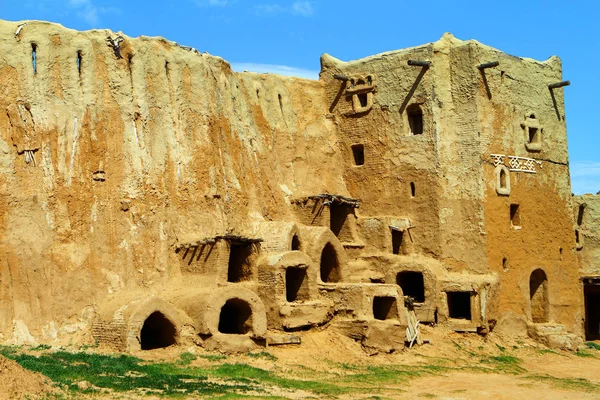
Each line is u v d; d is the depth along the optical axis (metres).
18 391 21.61
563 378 34.75
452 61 42.91
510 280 41.97
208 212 36.22
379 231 41.53
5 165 31.12
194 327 31.20
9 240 30.47
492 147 42.28
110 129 34.12
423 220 42.06
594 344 45.09
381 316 36.84
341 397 27.03
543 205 44.41
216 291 31.69
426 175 42.16
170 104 36.47
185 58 37.56
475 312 39.78
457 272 41.34
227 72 40.38
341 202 41.06
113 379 25.16
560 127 46.09
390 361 34.50
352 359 33.50
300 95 44.91
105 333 30.45
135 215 33.81
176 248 34.62
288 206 41.03
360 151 45.03
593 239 52.56
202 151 36.94
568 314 44.91
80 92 33.75
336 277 38.41
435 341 38.25
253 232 37.28
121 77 34.91
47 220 31.55
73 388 23.36
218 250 33.25
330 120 45.53
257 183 40.03
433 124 42.16
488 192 41.78
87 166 33.19
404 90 43.28
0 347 28.41
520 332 41.91
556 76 46.28
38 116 32.38
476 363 36.34
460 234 41.62
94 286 31.88
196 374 27.62
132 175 34.19
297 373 30.31
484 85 42.44
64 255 31.47
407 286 42.09
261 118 42.19
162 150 35.56
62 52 33.59
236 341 31.61
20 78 32.34
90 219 32.66
